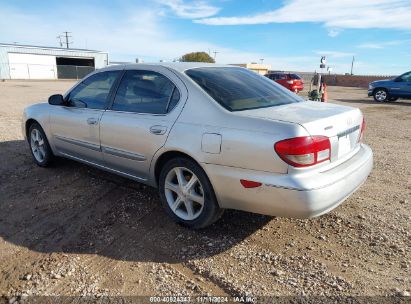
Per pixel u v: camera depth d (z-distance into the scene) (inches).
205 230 142.2
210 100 132.6
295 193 111.2
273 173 114.9
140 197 172.4
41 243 132.9
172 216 145.7
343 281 111.3
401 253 126.0
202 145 127.3
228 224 146.8
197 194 137.3
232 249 129.3
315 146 113.3
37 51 1825.8
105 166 174.4
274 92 153.9
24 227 144.6
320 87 564.4
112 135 160.7
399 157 252.5
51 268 117.8
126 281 111.7
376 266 119.0
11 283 110.4
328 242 133.6
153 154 144.6
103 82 174.2
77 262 121.3
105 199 170.4
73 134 184.1
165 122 140.0
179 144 133.8
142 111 151.6
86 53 2042.3
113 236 137.8
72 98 189.9
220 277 113.4
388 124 419.5
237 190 122.4
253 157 117.1
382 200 169.8
